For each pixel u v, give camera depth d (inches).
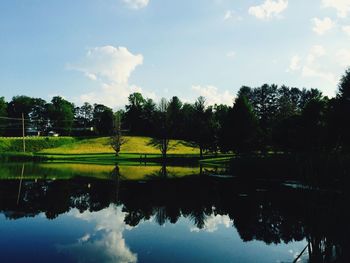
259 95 6166.3
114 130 3924.7
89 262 574.9
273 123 3363.7
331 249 652.7
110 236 727.1
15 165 2684.5
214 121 3533.5
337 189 1250.0
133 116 5910.4
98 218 883.4
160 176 1855.3
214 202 1109.7
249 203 1095.6
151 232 762.8
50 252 621.6
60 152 4215.1
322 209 983.0
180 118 3745.1
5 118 5959.6
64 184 1510.8
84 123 7613.2
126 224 827.4
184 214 939.3
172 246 666.2
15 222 833.5
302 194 1240.8
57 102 6761.8
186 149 4485.7
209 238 722.2
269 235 743.1
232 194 1259.8
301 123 2204.7
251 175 1780.3
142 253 623.5
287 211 975.6
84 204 1063.6
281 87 6712.6
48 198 1160.2
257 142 2802.7
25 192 1280.8
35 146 4596.5
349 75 1823.3
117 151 3799.2
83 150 4458.7
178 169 2343.8
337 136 1866.4
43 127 6761.8
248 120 2800.2
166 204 1075.9
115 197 1191.6
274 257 613.0
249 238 724.7
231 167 2004.2
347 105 1765.5
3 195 1207.6
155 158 3474.4
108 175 1903.3
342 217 879.1
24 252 620.1
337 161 1321.4
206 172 2078.0
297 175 1616.6
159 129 3722.9
